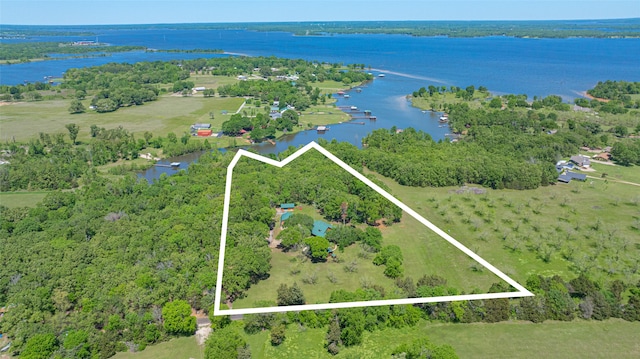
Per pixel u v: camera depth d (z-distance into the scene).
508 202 111.81
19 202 115.19
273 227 99.81
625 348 63.78
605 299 71.06
